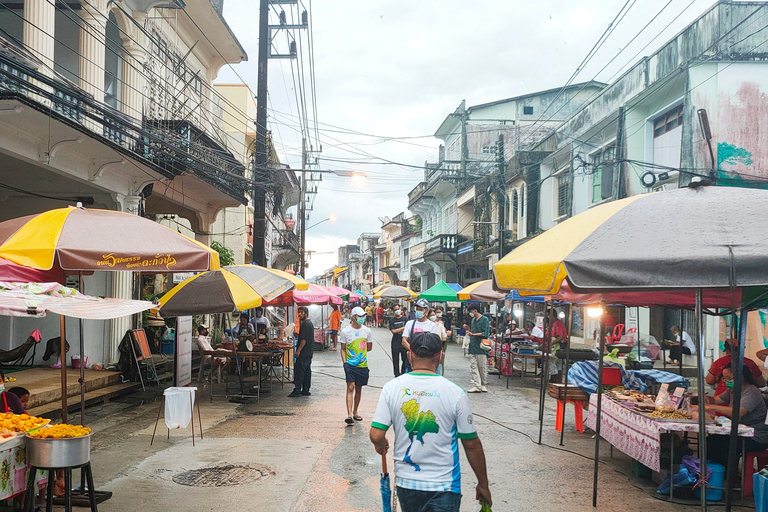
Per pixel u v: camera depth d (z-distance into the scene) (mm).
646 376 9453
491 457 7484
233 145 25328
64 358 5160
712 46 13594
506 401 12094
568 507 5625
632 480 6551
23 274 5195
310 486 6078
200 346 13117
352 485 6137
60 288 4836
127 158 11008
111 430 8680
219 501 5551
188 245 6184
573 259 4328
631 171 17016
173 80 16078
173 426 7664
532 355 15156
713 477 6000
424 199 44094
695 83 14234
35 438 4203
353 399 9594
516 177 25469
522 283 5133
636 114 16906
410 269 52094
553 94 35281
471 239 34062
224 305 10242
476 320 13289
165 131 11359
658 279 4113
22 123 8852
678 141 15406
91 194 12414
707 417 6277
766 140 13906
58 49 12266
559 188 22891
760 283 3955
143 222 6289
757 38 14094
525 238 24516
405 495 3326
